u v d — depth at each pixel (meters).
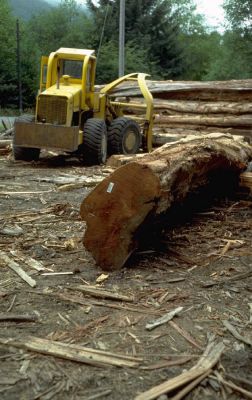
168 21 40.44
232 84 12.59
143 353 3.05
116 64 35.09
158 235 5.21
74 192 7.64
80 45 40.97
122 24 19.47
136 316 3.52
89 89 11.36
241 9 36.25
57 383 2.74
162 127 13.07
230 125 12.29
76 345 3.09
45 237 5.20
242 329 3.40
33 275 4.20
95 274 4.25
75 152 11.02
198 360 2.99
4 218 5.88
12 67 33.56
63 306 3.64
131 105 12.24
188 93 13.27
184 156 5.11
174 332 3.32
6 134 15.02
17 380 2.74
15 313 3.50
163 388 2.69
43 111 10.52
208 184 6.39
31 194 7.37
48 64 11.12
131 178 4.24
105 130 10.92
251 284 4.16
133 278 4.19
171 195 4.87
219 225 5.84
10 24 36.47
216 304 3.76
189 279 4.22
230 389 2.75
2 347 3.05
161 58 40.50
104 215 4.31
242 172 7.23
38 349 3.03
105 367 2.89
